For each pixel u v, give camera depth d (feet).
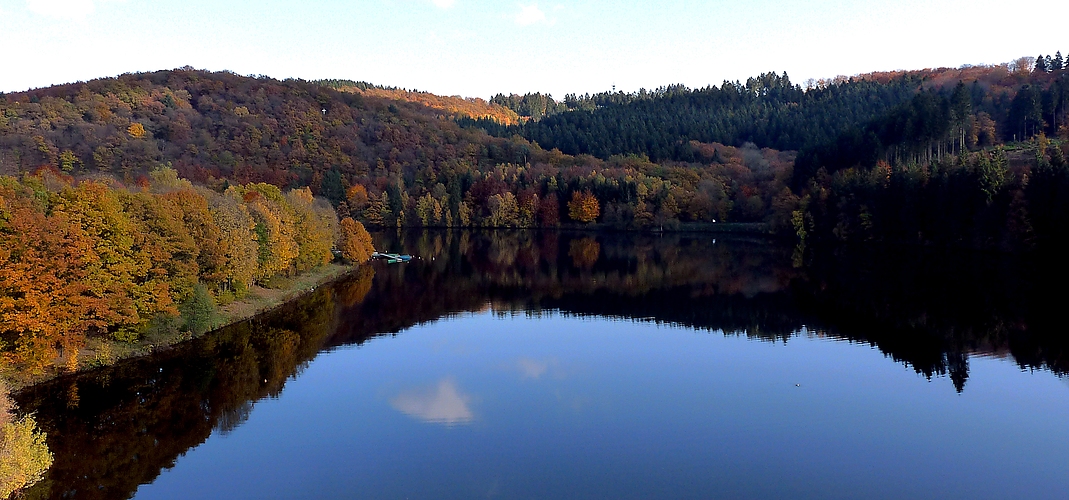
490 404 127.03
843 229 431.43
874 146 482.28
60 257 124.47
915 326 187.83
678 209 587.68
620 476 96.63
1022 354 156.87
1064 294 223.51
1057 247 290.97
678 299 244.63
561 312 221.05
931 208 374.02
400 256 374.84
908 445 107.34
